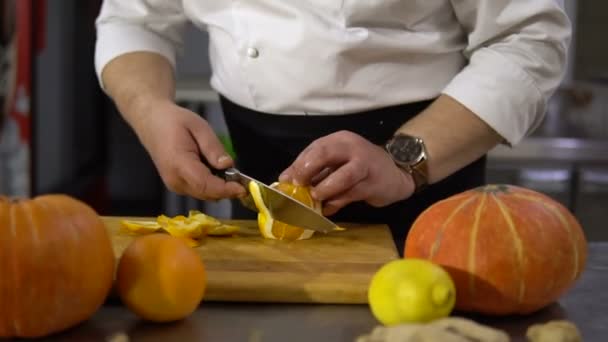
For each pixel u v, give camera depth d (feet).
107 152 9.52
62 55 7.89
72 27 8.18
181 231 3.41
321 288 2.85
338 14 3.58
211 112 8.93
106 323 2.64
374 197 3.37
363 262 3.18
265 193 3.33
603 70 9.20
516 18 3.49
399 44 3.61
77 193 8.14
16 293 2.39
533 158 7.43
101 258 2.49
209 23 3.95
